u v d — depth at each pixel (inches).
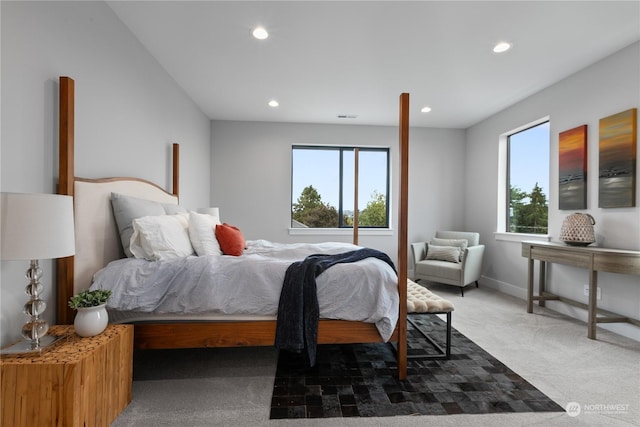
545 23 84.7
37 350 48.0
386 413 60.0
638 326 92.9
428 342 94.0
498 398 65.0
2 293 51.8
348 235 183.5
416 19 83.4
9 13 52.2
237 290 68.0
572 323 110.3
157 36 92.4
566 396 65.8
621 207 97.9
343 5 78.1
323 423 57.1
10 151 52.7
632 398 65.2
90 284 68.4
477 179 177.5
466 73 115.3
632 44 95.0
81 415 46.4
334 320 70.1
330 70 113.7
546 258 115.3
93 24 73.4
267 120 175.3
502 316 118.0
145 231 72.4
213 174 175.2
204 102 146.9
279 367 78.1
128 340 60.8
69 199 49.5
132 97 91.3
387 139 184.7
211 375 73.9
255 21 84.8
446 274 150.2
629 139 95.0
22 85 54.8
